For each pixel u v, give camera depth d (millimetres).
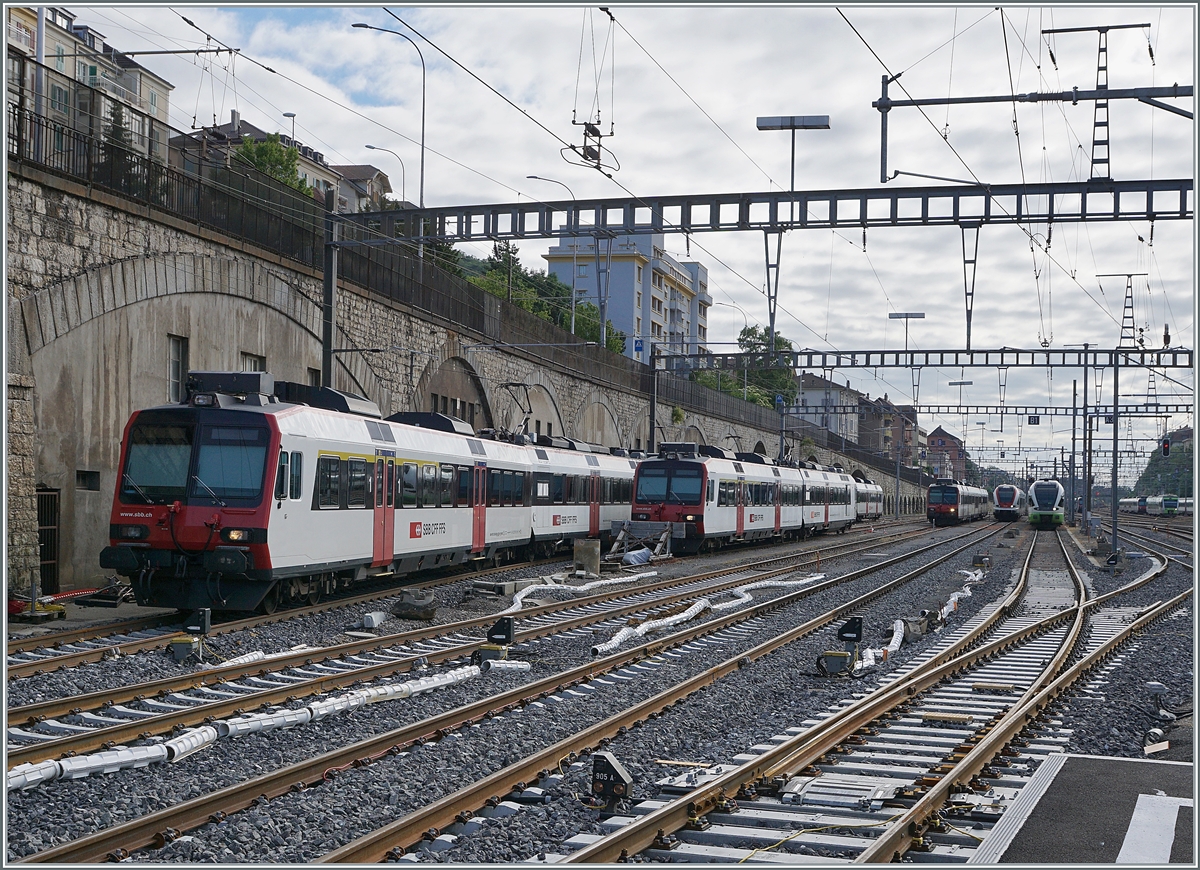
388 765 9297
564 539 34750
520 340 42875
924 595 26672
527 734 10727
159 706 11250
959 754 9859
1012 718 10922
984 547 49344
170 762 9164
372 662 14352
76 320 19969
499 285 68875
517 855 7254
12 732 9727
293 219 27891
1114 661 16688
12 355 18516
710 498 37031
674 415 61938
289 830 7523
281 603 19766
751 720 12188
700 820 7742
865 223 22422
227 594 17312
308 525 18344
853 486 66562
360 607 19797
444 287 36375
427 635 16781
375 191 81000
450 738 10289
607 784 8344
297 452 17906
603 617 19969
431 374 35281
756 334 96375
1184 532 70000
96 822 7562
